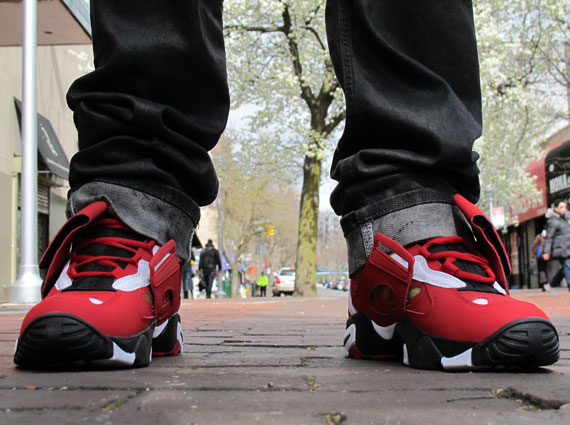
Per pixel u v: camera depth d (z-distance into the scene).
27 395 1.07
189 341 2.53
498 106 16.27
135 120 1.63
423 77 1.69
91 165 1.66
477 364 1.41
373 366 1.61
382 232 1.66
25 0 9.01
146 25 1.68
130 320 1.46
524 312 1.40
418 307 1.53
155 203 1.67
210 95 1.76
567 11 15.34
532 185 19.52
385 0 1.72
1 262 13.20
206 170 1.76
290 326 3.67
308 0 14.02
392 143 1.71
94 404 0.99
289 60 15.52
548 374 1.40
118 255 1.58
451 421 0.89
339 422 0.88
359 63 1.71
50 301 1.39
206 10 1.75
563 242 12.72
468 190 1.74
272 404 1.02
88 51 19.44
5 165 13.55
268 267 56.03
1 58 13.46
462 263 1.56
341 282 67.88
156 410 0.96
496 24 14.77
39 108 15.57
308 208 16.62
